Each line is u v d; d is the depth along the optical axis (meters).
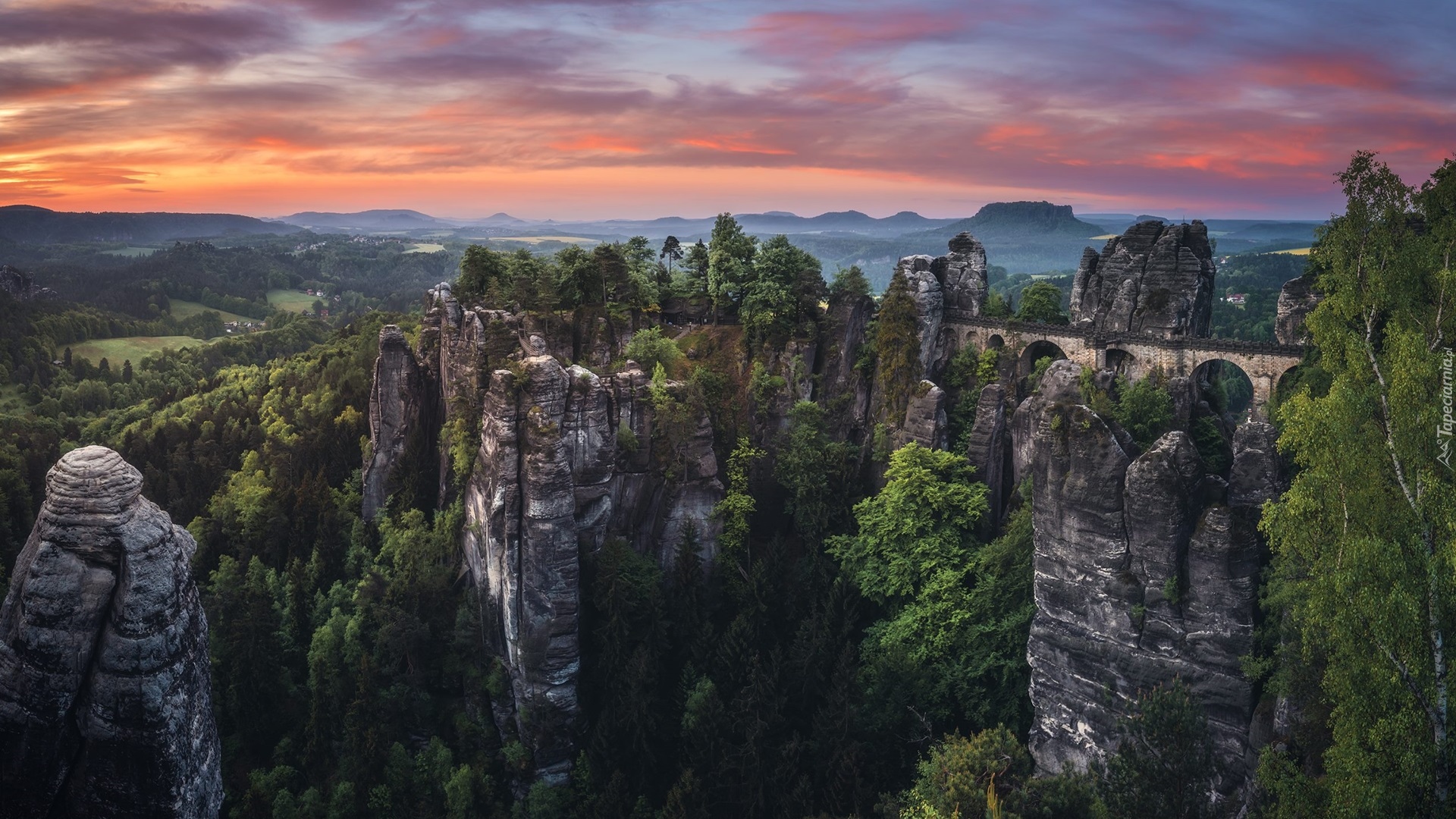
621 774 91.00
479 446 111.12
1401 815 43.41
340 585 115.38
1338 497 50.81
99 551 28.77
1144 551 78.31
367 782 93.81
